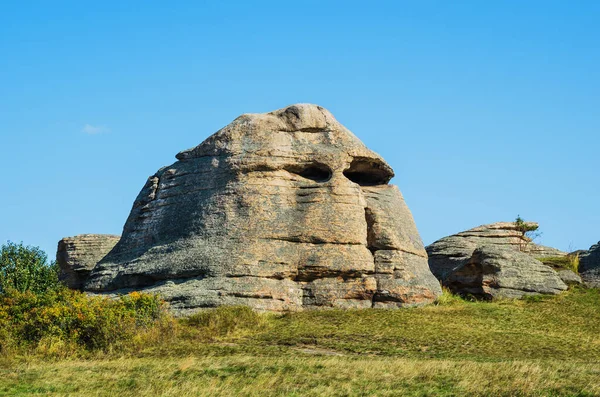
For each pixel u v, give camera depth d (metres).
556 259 87.56
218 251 67.06
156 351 52.97
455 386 40.34
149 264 68.88
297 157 71.31
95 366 46.59
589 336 62.69
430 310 67.06
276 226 68.50
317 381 41.56
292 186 70.81
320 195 70.06
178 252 68.38
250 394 38.88
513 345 57.44
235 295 64.88
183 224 70.31
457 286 77.50
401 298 68.00
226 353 51.97
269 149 70.94
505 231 95.56
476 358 51.91
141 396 38.66
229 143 72.12
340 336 57.78
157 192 74.38
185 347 54.06
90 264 91.25
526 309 70.31
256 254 66.94
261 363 46.19
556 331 63.81
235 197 69.50
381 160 74.19
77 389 40.66
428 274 72.38
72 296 60.03
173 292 65.44
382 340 57.12
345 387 40.19
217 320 60.34
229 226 68.31
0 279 68.50
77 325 54.47
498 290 75.06
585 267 84.50
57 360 50.38
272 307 65.31
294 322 61.78
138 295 59.25
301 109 73.56
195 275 66.88
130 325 55.44
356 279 68.38
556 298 74.38
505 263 76.31
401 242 70.81
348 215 69.69
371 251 70.25
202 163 72.38
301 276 67.81
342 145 72.75
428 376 42.47
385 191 75.00
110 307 56.56
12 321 54.31
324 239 68.50
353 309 66.44
